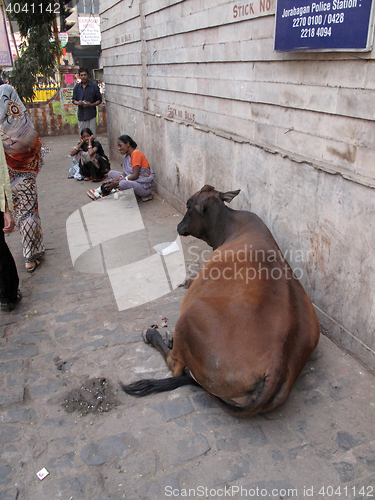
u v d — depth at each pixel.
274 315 2.48
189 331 2.59
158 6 5.96
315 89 3.18
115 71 8.94
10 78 13.26
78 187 7.77
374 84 2.67
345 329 3.18
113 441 2.50
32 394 2.88
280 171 3.68
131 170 6.82
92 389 2.92
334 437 2.49
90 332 3.54
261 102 3.89
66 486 2.24
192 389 2.91
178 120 5.86
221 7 4.30
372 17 2.54
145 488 2.22
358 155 2.88
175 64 5.74
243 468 2.31
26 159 4.23
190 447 2.45
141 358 3.22
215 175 4.98
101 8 9.24
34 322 3.70
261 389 2.32
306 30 3.04
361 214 2.86
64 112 12.90
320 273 3.37
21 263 4.82
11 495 2.20
